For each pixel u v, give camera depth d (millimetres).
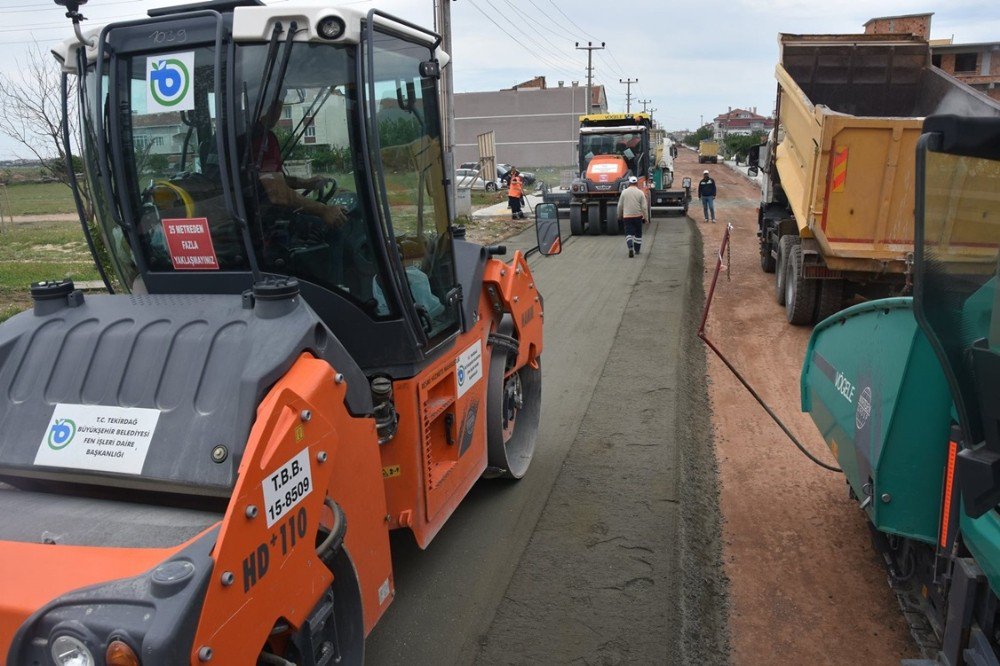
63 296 2951
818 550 4520
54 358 2793
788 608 3982
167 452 2527
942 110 10664
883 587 4141
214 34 3055
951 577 2939
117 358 2734
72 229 23766
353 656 2879
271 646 2549
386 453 3637
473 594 4000
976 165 2234
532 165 61969
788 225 11062
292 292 2732
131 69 3193
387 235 3299
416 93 3719
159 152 3223
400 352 3539
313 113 3148
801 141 9938
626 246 16641
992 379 2250
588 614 3820
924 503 3215
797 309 9633
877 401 3387
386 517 3182
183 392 2607
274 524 2297
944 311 2318
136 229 3352
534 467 5559
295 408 2432
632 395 7031
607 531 4625
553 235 5762
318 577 2557
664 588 4027
